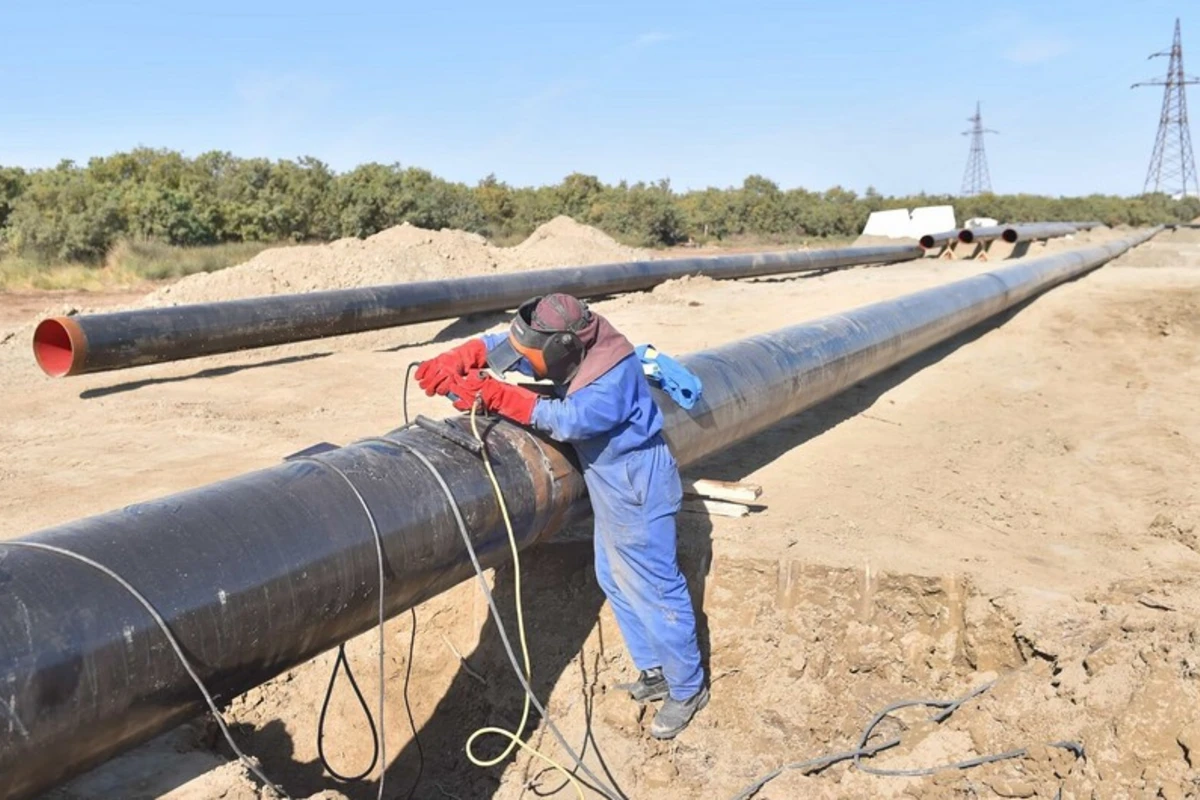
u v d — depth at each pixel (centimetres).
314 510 379
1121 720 424
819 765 496
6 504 688
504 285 1529
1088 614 510
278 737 533
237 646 343
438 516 415
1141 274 1956
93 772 357
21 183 3519
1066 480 750
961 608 548
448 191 4769
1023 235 3006
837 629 559
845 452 809
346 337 1398
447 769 539
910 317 1022
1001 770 459
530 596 581
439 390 449
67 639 297
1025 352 1260
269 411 971
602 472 456
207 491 372
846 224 6600
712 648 561
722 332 1357
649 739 516
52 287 2458
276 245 3697
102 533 333
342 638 399
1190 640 454
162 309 1108
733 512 630
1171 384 1089
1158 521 644
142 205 3319
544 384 486
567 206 5762
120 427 916
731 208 6469
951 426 907
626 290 1811
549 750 525
